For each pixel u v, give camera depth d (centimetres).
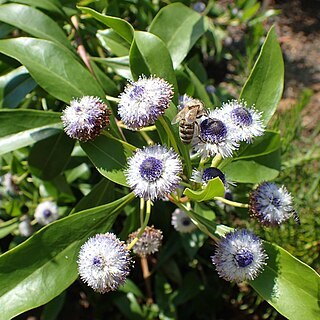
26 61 17
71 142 20
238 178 19
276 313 27
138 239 17
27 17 19
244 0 33
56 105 23
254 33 32
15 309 15
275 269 15
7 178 24
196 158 17
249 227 24
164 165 14
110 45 21
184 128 14
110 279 14
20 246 15
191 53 32
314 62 37
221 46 34
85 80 17
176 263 26
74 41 22
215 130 15
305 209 25
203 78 28
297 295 15
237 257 15
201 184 15
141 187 14
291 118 27
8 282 15
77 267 16
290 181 25
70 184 25
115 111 20
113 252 14
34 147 20
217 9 34
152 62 17
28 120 17
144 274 25
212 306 26
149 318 25
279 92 18
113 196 19
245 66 33
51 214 23
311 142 27
